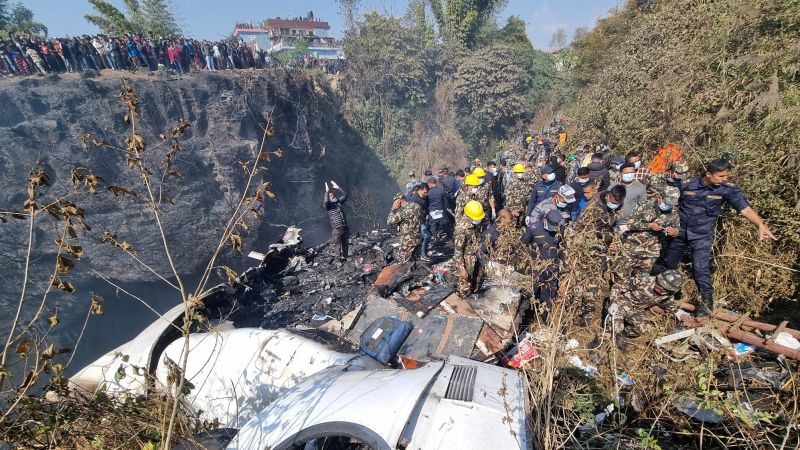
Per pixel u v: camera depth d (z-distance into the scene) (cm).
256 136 1859
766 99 518
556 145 1275
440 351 399
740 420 276
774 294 425
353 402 257
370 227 2384
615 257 379
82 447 259
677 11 981
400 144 2678
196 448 265
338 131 2464
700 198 401
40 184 219
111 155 1480
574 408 305
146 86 1555
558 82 2755
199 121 1700
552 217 450
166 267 1599
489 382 275
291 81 2091
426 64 2647
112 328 1572
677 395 291
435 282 529
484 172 740
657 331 354
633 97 884
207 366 375
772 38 604
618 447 267
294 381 345
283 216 1981
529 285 449
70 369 1434
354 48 2538
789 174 445
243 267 1802
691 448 278
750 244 446
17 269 1330
